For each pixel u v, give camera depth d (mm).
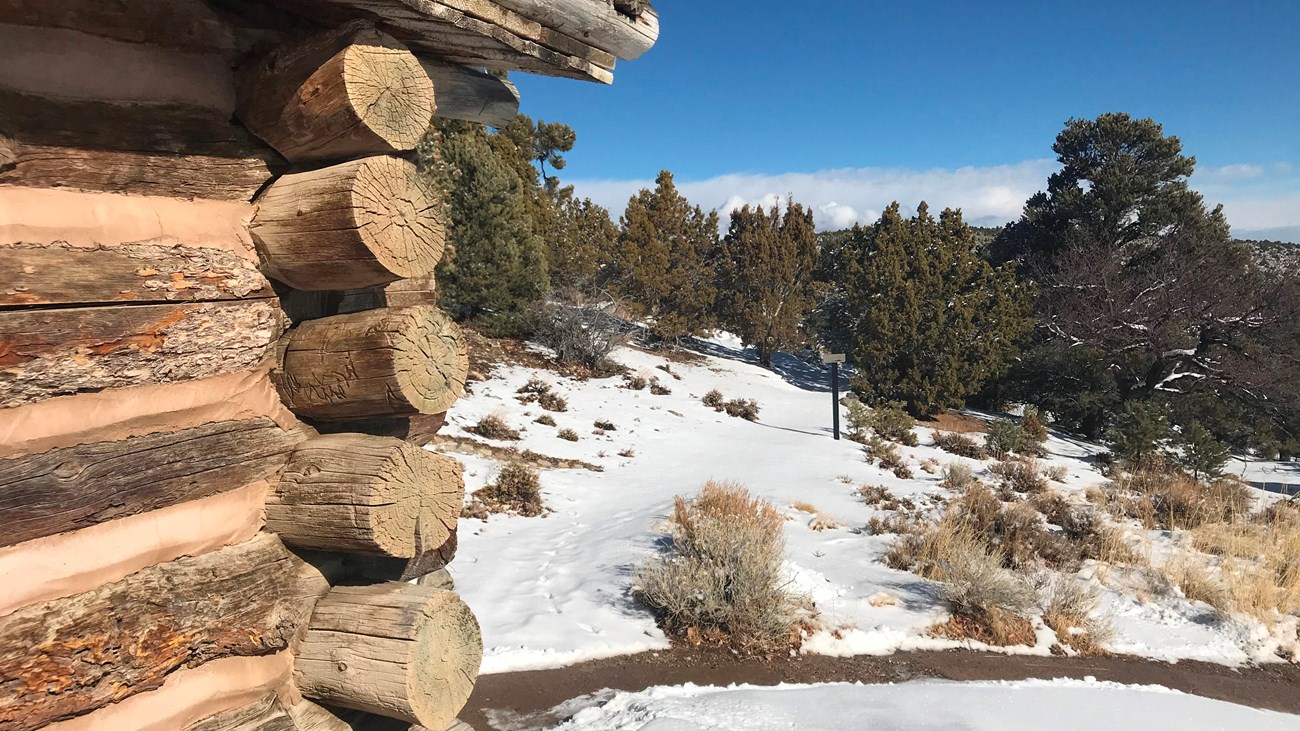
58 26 1634
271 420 2020
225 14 1941
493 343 19562
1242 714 5098
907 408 23844
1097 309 25641
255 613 1902
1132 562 8359
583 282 24312
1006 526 8961
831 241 41531
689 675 5348
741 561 6379
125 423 1680
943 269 24094
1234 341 24328
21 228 1530
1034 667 5918
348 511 1879
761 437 16859
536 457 12531
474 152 19312
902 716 4547
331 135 1881
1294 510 10797
